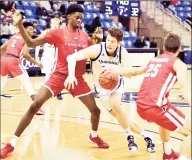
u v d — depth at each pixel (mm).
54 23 6707
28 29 5488
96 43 4258
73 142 4555
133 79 9023
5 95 8000
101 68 4090
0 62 6059
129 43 13711
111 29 3947
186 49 15344
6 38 11094
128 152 4191
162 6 16484
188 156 3430
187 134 3514
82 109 6684
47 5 13328
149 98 3539
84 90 4227
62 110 6586
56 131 5078
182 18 17219
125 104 7164
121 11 10438
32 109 4035
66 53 4070
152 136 4547
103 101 4242
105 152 4180
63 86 4137
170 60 3553
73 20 4082
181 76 3459
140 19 16250
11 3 11680
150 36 16250
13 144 4012
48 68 6906
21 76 5902
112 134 4977
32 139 4648
